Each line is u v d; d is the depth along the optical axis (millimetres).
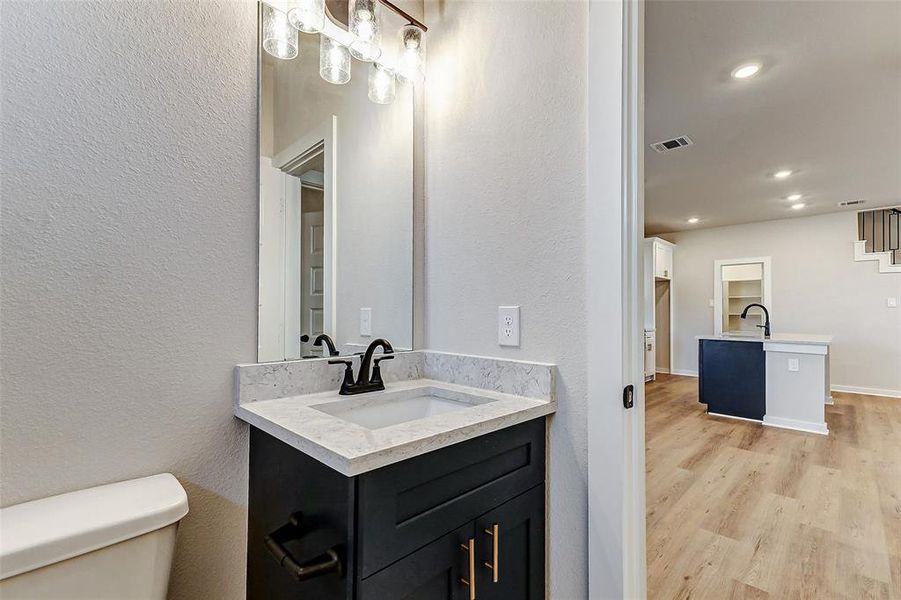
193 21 990
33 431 784
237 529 1030
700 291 6840
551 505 1098
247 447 1052
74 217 829
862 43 2043
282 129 1162
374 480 709
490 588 921
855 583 1676
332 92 1289
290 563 734
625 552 979
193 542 967
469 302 1320
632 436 1002
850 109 2709
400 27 1442
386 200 1391
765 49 2107
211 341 1008
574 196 1075
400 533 745
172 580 938
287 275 1160
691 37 2002
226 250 1038
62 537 657
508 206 1217
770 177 4070
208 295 1005
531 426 1050
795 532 2057
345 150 1311
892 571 1748
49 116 803
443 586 820
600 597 1005
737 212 5582
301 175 1202
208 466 993
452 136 1385
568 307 1082
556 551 1088
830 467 2900
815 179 4129
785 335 4746
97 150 855
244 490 1043
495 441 942
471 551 872
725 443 3449
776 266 6094
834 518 2189
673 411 4562
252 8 1097
